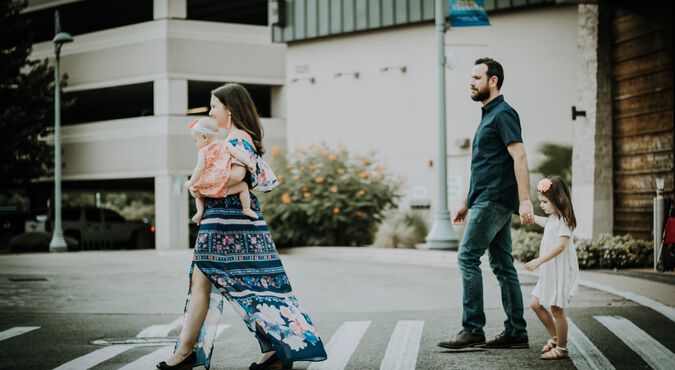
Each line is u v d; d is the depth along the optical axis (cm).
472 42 2664
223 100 696
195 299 676
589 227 2005
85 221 3706
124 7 4019
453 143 2727
